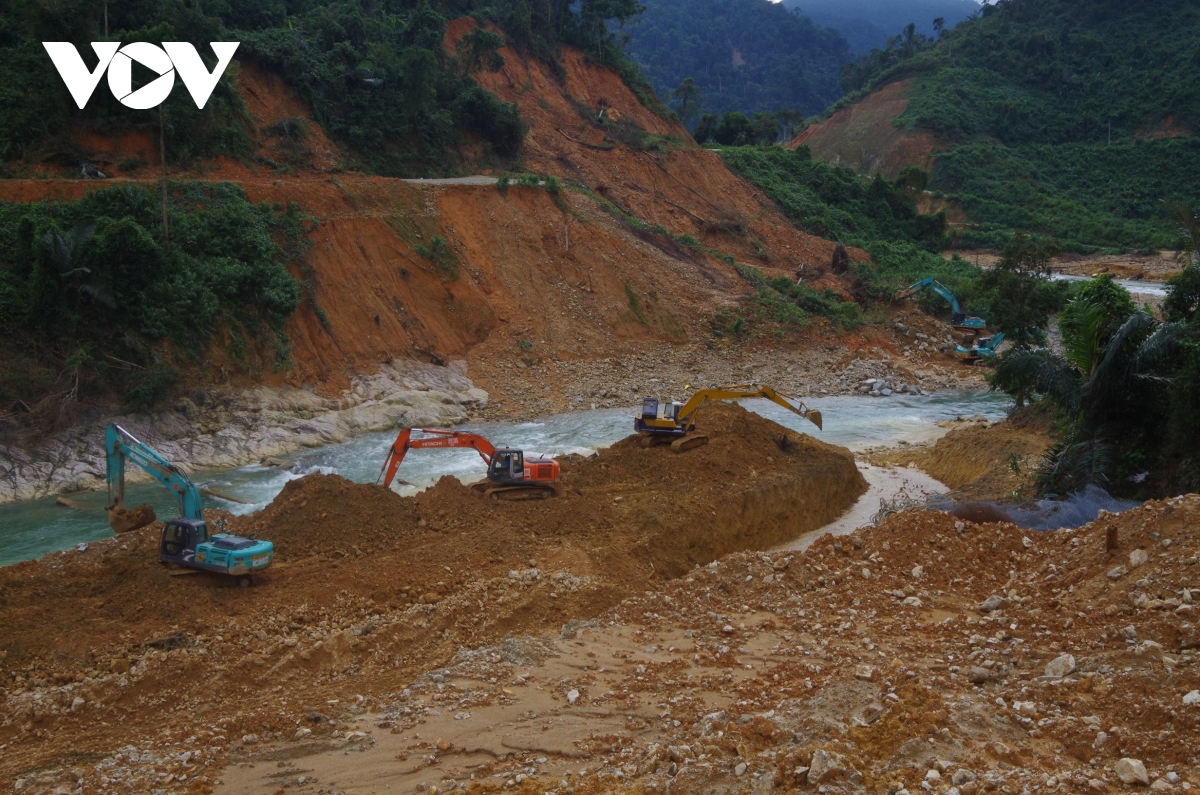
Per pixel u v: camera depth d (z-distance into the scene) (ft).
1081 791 26.55
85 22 142.82
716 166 250.57
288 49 172.65
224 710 45.09
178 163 147.74
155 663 48.70
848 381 161.38
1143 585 42.70
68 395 101.86
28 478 93.50
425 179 179.42
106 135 142.51
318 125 172.96
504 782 32.83
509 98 226.58
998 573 52.80
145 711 45.88
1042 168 429.38
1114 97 466.29
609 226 186.19
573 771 33.65
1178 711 30.12
